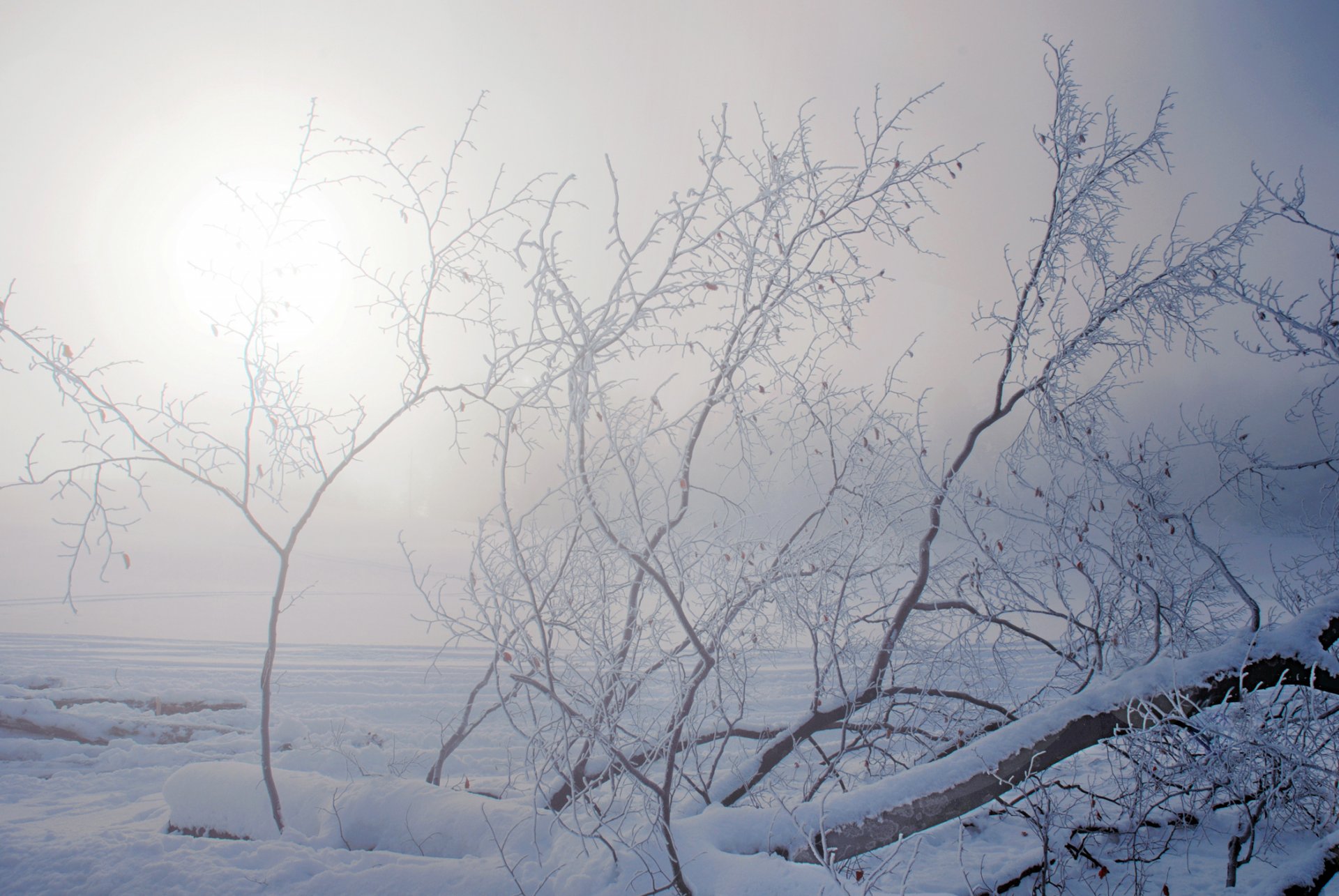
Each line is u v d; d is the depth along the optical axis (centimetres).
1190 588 480
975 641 486
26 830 443
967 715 505
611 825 370
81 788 599
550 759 356
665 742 372
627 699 376
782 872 311
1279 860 440
